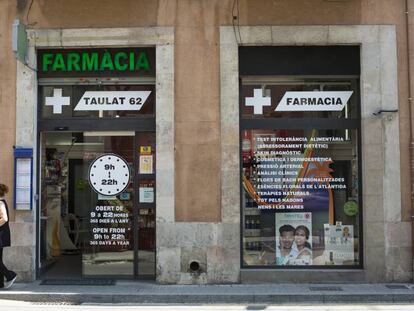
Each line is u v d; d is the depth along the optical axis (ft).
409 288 31.48
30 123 34.32
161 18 34.22
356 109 34.60
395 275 33.09
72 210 38.32
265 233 34.45
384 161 33.42
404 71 33.76
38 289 31.76
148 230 34.88
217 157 33.68
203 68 33.94
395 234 33.19
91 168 35.27
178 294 30.22
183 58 34.01
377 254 33.14
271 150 34.65
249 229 34.45
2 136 34.40
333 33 33.88
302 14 34.06
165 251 33.42
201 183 33.60
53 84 35.55
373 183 33.37
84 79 35.35
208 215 33.47
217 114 33.78
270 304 29.48
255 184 34.63
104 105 35.37
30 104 34.40
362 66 33.86
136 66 35.01
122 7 34.40
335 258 34.32
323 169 34.58
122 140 35.29
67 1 34.58
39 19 34.58
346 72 34.47
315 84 34.94
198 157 33.68
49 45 34.53
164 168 33.63
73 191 37.70
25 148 34.17
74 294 30.27
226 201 33.42
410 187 33.32
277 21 34.04
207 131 33.73
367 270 33.17
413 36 33.78
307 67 34.55
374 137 33.53
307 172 34.63
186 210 33.55
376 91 33.68
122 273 34.83
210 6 34.12
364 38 33.86
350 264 34.22
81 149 36.68
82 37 34.35
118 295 30.22
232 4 34.09
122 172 35.12
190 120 33.81
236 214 33.42
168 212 33.50
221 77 33.81
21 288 32.04
